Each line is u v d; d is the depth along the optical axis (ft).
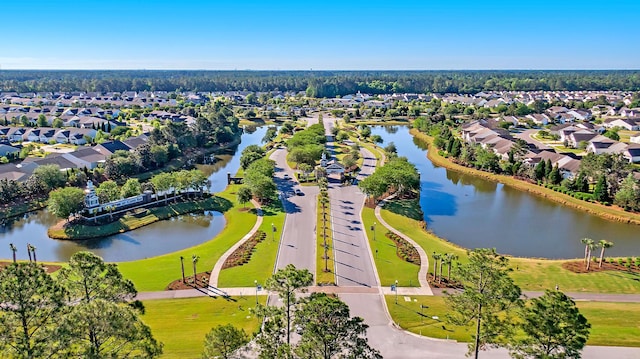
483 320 155.94
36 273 118.93
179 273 249.75
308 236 303.89
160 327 196.13
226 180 480.23
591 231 334.03
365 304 217.36
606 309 210.79
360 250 280.72
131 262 268.00
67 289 129.49
